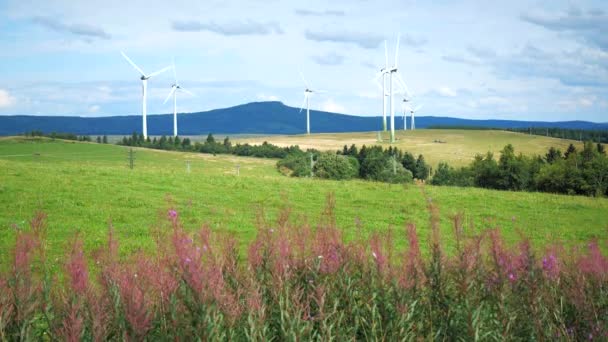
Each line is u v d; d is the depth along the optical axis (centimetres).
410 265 673
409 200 3091
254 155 13588
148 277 620
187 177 3512
